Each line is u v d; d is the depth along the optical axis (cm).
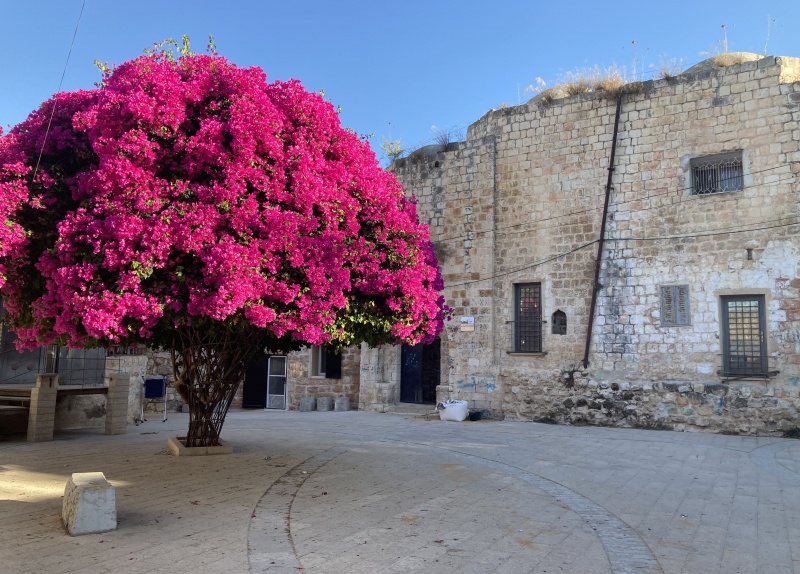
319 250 701
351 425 1575
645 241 1540
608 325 1563
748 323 1420
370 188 823
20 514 636
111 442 1227
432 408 1900
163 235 621
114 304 605
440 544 570
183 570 480
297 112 762
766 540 602
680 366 1475
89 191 665
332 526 622
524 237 1708
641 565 526
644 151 1560
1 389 1348
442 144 1906
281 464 962
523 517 675
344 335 804
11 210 661
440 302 987
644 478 905
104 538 556
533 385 1639
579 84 1709
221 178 686
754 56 1593
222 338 965
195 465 941
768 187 1409
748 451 1155
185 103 718
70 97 788
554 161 1681
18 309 722
